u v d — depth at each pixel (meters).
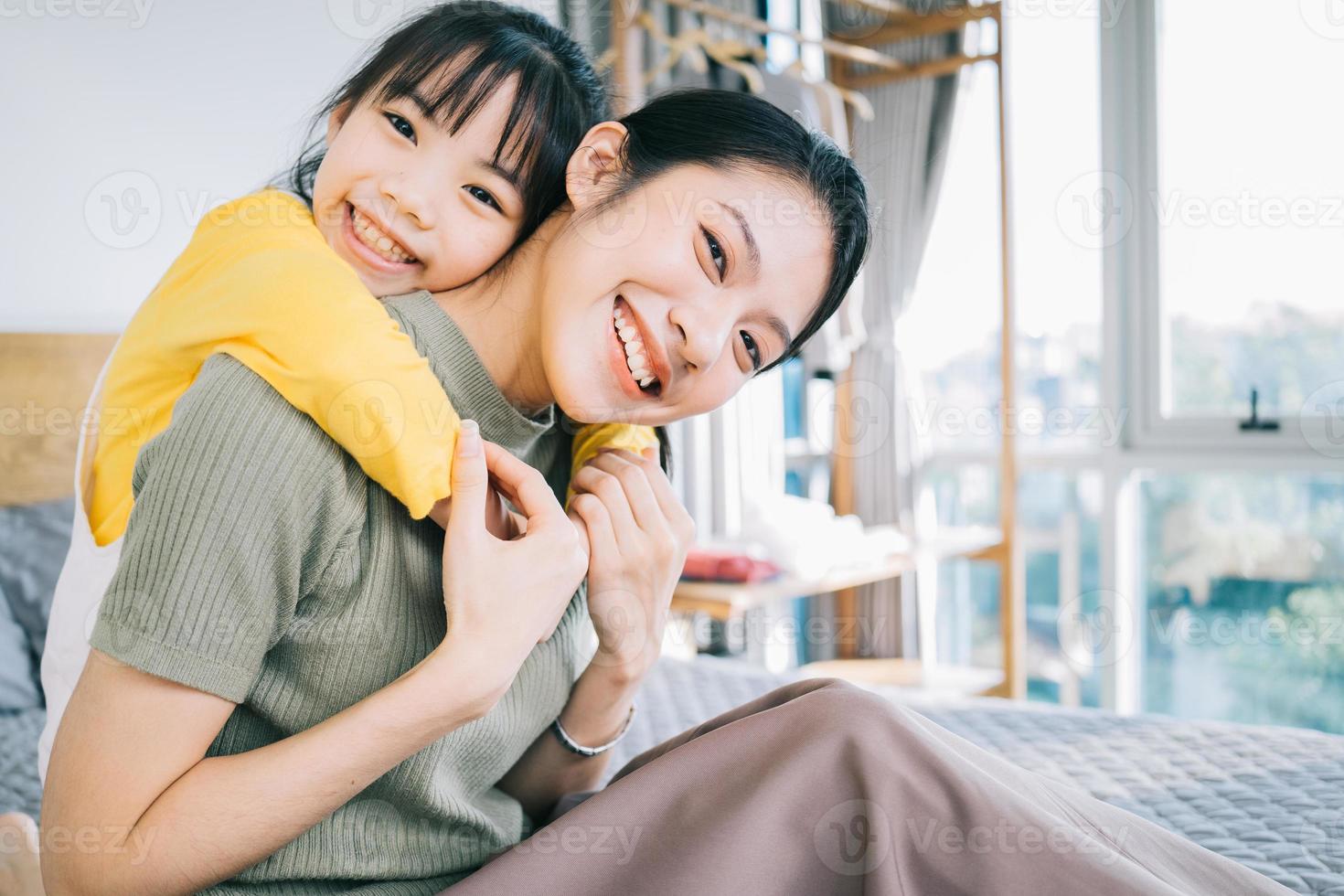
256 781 0.58
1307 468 2.84
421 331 0.74
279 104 1.92
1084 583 3.17
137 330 0.78
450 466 0.65
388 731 0.60
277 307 0.65
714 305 0.73
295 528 0.62
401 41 0.98
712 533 2.64
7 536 1.60
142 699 0.57
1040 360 3.18
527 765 0.88
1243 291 2.92
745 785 0.65
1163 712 3.10
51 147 1.70
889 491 3.09
